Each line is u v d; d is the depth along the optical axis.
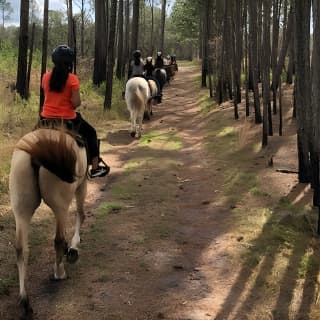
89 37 48.72
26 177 4.42
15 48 28.02
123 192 8.48
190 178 9.52
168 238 6.54
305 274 5.54
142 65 16.44
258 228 6.85
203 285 5.32
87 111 16.38
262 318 4.68
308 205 7.72
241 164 10.24
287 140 11.76
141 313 4.74
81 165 5.26
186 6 41.91
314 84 7.05
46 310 4.76
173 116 18.20
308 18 8.08
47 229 6.75
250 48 13.44
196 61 58.53
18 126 12.34
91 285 5.25
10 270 5.47
